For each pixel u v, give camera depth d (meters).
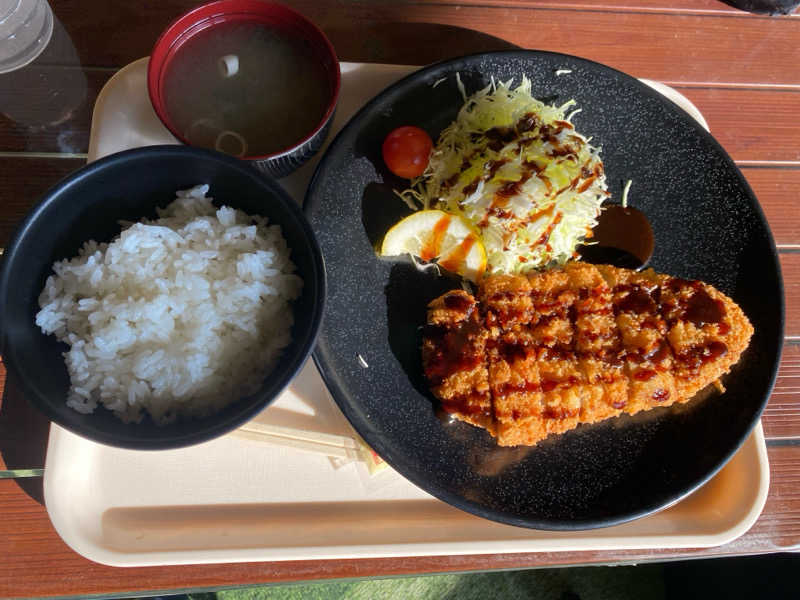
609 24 0.45
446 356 0.36
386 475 0.36
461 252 0.39
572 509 0.35
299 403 0.36
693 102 0.45
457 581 0.52
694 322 0.37
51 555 0.34
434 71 0.38
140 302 0.31
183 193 0.33
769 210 0.44
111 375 0.31
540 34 0.44
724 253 0.40
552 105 0.41
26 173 0.40
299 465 0.35
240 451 0.35
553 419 0.35
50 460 0.33
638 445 0.37
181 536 0.34
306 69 0.35
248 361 0.33
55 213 0.30
